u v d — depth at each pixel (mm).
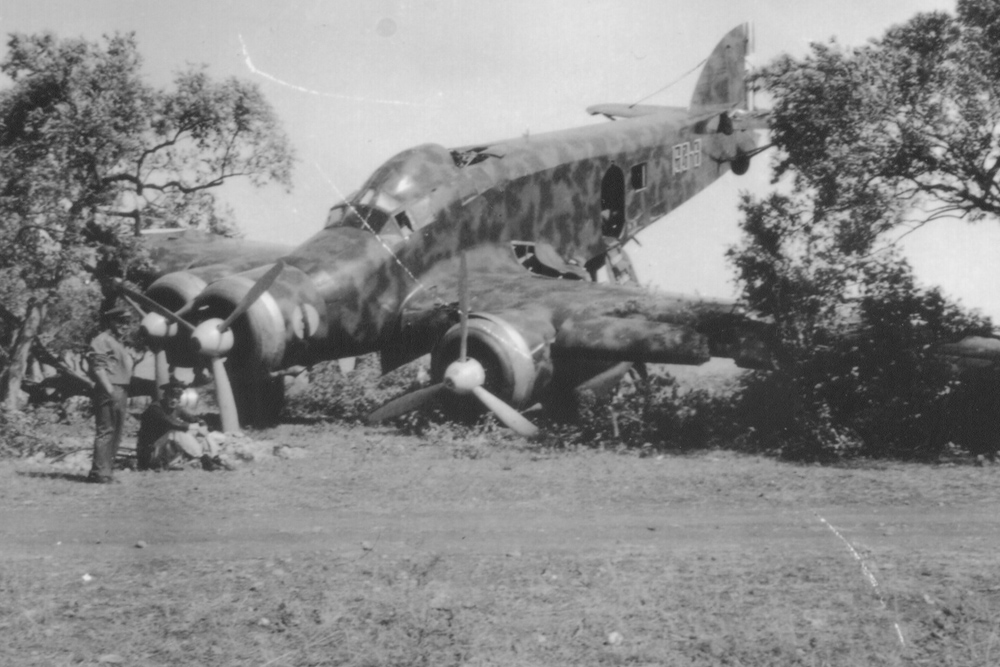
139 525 10469
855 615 7109
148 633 7074
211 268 21406
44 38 20641
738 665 6352
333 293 20000
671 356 17844
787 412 16484
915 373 16422
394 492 12461
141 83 21406
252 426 20281
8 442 15797
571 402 19484
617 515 10938
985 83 16578
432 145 22906
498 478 13516
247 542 9680
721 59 32594
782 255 17047
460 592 7859
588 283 21703
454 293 21203
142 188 22422
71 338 21938
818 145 17109
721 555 8883
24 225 20000
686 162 30141
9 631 7117
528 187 24141
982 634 6676
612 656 6500
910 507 11258
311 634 6992
